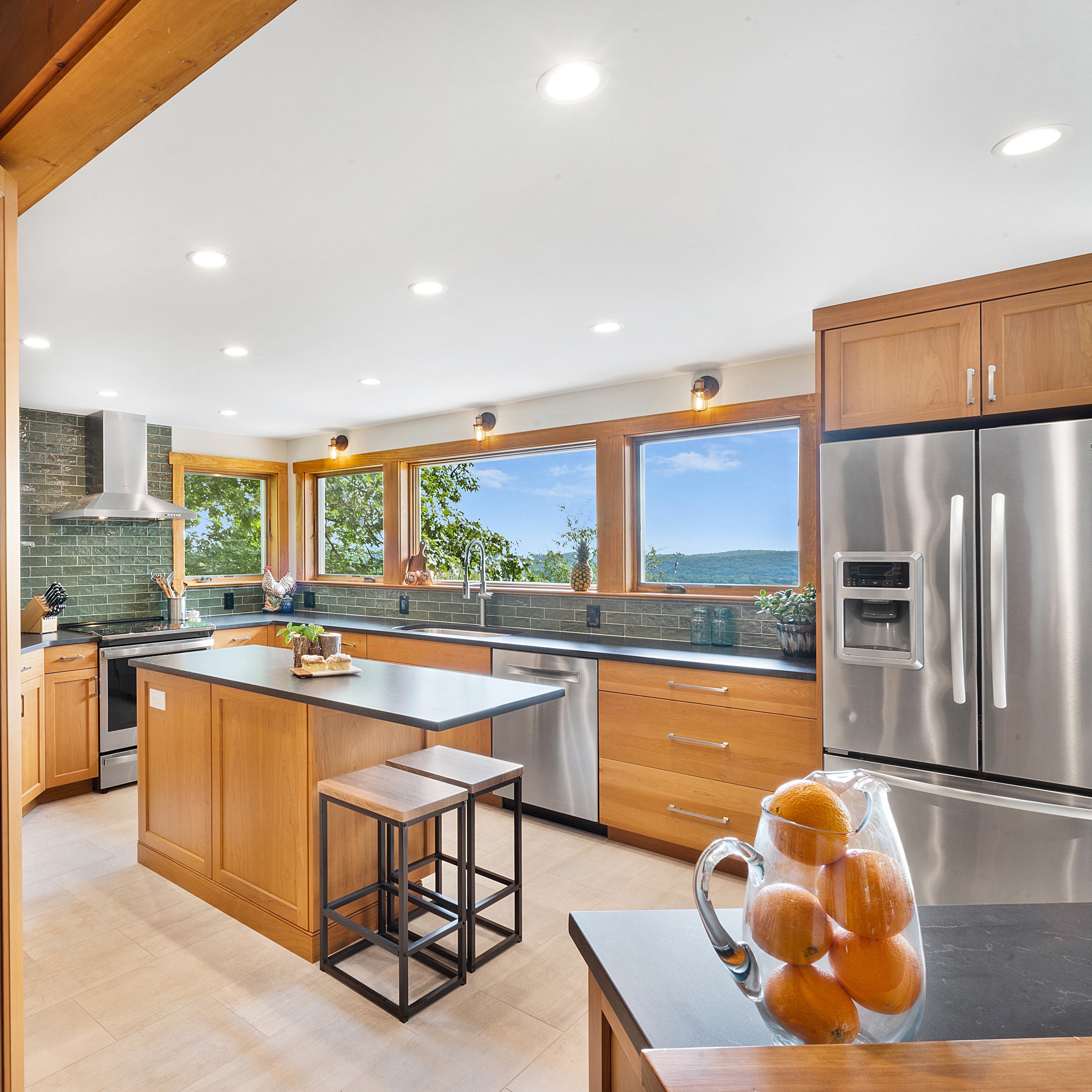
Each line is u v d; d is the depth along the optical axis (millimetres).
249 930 2660
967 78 1387
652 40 1265
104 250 2150
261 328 2939
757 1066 524
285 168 1697
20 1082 1318
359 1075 1882
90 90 1118
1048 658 2256
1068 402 2295
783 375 3533
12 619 1320
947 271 2414
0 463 1292
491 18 1201
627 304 2729
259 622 5355
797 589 3551
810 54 1309
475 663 4062
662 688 3297
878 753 2598
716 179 1780
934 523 2471
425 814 2148
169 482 5352
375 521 5723
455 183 1783
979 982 765
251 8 943
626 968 792
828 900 579
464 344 3236
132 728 4375
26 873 3158
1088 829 2186
